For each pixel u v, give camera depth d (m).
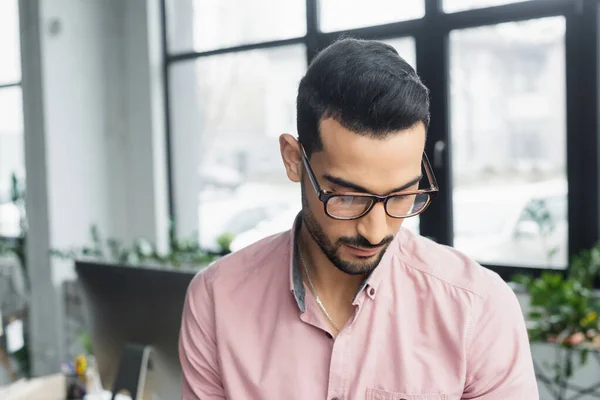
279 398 1.01
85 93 4.29
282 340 1.02
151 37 4.34
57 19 4.12
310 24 3.68
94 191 4.36
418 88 0.82
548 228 2.93
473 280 0.97
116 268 1.57
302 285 1.02
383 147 0.80
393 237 0.89
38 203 4.20
